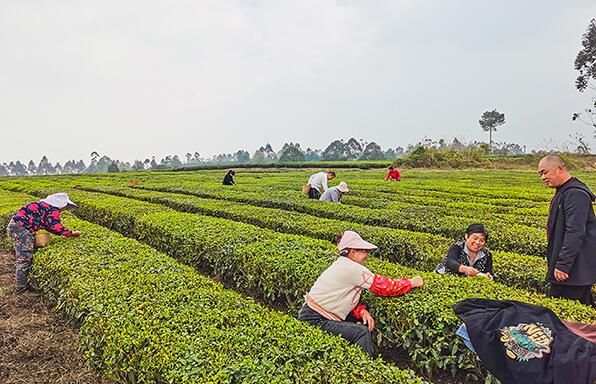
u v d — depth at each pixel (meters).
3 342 6.44
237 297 6.03
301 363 4.21
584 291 6.32
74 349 6.20
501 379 4.10
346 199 18.00
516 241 10.11
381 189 24.20
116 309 5.43
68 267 7.30
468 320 4.52
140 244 9.16
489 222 12.16
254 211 14.01
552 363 3.70
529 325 4.10
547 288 7.33
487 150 58.06
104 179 39.88
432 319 5.34
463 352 5.15
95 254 8.15
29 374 5.61
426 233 10.95
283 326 5.01
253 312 5.45
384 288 5.55
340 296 5.51
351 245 5.68
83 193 20.03
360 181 31.28
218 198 19.41
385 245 9.98
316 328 5.09
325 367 4.10
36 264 8.26
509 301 4.57
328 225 11.52
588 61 67.94
